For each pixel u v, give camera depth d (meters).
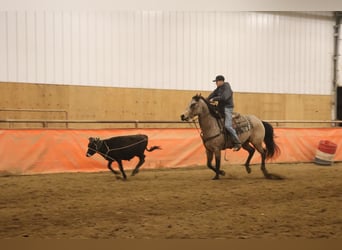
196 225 4.38
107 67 9.76
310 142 9.81
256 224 4.45
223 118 7.06
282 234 4.15
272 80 11.38
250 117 7.43
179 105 10.46
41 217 4.62
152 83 10.19
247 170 7.63
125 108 10.01
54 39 9.23
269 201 5.47
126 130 8.07
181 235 4.07
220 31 10.69
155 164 8.32
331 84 12.26
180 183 6.71
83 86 9.57
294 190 6.21
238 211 4.94
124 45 9.88
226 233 4.15
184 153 8.59
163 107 10.34
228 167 8.84
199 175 7.61
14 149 7.32
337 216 4.78
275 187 6.44
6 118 8.98
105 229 4.22
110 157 6.94
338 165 9.48
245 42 10.97
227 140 7.09
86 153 7.50
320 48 12.04
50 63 9.24
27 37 9.01
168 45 10.26
